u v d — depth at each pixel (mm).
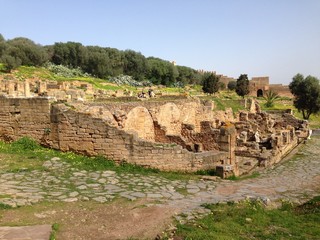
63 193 10383
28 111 16375
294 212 10273
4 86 31578
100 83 72125
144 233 7641
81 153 15242
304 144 29547
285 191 13219
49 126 15883
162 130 22500
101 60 90688
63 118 15508
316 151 25531
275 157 21078
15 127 16812
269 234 7949
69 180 11883
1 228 7457
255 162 19375
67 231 7609
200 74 126312
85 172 13039
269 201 10820
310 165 19953
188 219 8555
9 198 9492
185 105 27641
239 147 22578
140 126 21859
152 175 13648
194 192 11586
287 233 8125
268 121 37188
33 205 9148
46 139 15984
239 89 77125
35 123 16250
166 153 14586
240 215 9117
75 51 92250
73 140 15375
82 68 92188
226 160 16172
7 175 12000
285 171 18094
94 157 14953
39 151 15359
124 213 8922
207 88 74250
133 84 84375
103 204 9602
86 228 7848
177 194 11164
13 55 77062
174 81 103625
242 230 8039
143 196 10602
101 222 8258
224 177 14484
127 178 12766
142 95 34531
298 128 36938
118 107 20047
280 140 23766
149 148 14531
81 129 15188
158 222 8305
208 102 33812
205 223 8266
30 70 72875
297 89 58938
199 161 14898
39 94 27953
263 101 76688
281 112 46000
